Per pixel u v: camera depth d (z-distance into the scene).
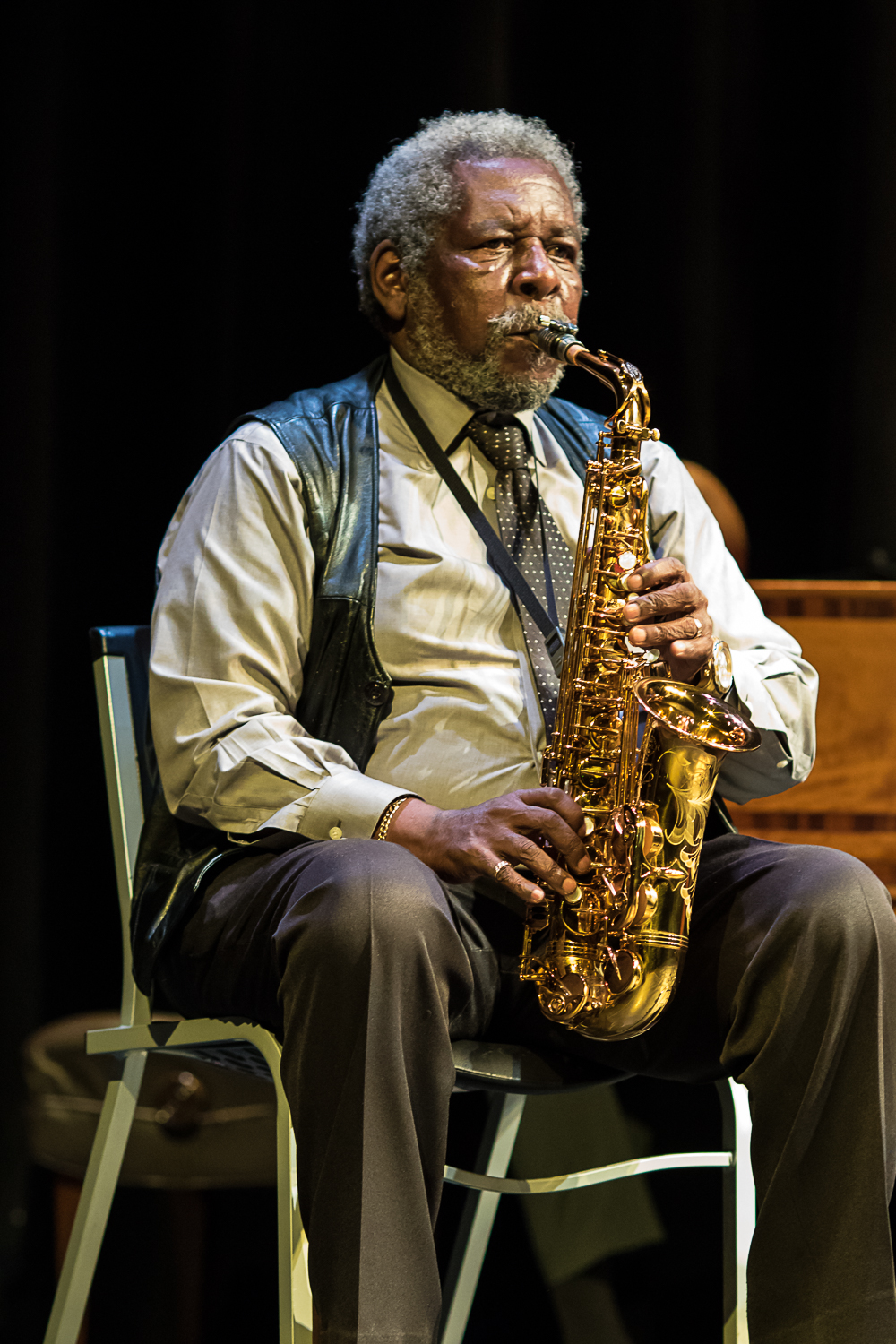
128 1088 6.92
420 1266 4.96
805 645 8.66
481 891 6.40
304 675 6.66
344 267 11.93
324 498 6.76
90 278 11.84
